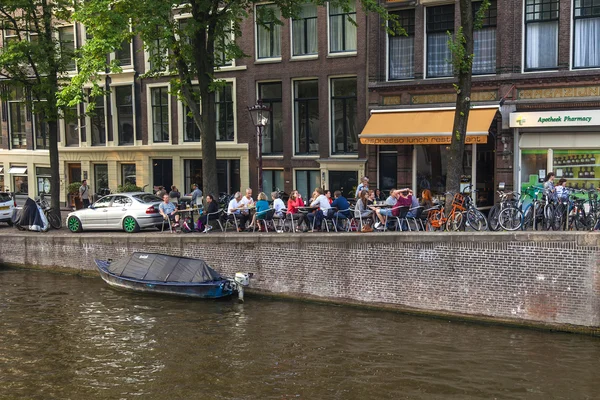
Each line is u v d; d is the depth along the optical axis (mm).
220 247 17688
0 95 23875
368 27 23266
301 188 25781
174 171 29172
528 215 15062
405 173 22719
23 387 11383
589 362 11844
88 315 15695
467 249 14219
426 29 22250
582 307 13102
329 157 24812
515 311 13789
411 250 14898
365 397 10750
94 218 21750
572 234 13094
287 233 16844
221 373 11875
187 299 17031
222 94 27484
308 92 25438
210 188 20031
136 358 12703
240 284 16609
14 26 23250
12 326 14867
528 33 20578
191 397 10898
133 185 28938
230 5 19094
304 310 15680
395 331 13875
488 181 21625
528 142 20484
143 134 29844
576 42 19938
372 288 15477
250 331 14180
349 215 17516
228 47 19562
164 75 27953
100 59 17531
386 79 23125
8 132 34156
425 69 22328
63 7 23250
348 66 24031
